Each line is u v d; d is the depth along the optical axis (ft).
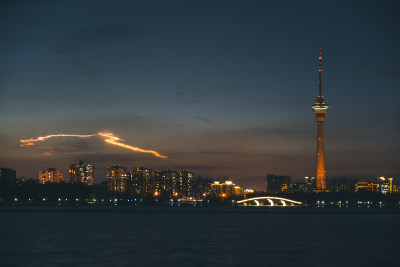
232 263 256.52
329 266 249.75
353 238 401.49
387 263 260.62
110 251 301.84
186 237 403.54
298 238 399.24
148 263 253.44
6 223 579.89
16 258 268.82
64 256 277.44
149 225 565.94
